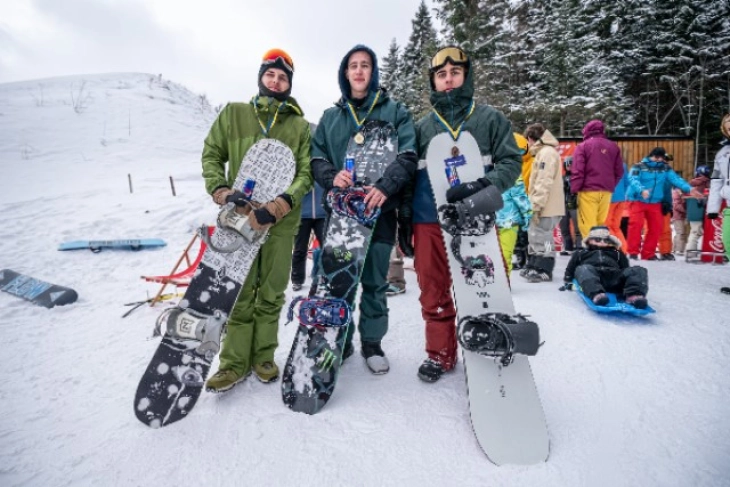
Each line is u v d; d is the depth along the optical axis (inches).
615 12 675.4
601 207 176.6
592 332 100.7
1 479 54.2
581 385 76.1
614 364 83.9
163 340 70.7
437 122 82.9
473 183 72.7
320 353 73.5
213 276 75.5
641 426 63.3
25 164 466.9
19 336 106.6
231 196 73.7
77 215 265.7
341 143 84.9
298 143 85.0
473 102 82.3
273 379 80.1
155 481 53.6
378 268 83.1
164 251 211.5
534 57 724.0
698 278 155.1
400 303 133.3
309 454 58.2
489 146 80.0
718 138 693.9
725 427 61.9
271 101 82.6
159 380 68.3
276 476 54.0
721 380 75.9
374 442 60.8
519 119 625.9
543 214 153.9
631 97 710.5
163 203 299.4
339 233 79.9
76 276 168.2
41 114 626.8
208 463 56.8
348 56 83.6
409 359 90.4
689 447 57.8
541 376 79.9
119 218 261.0
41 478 54.4
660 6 671.1
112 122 647.8
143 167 505.0
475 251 75.3
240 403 72.2
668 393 72.4
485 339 62.1
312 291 79.0
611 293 119.7
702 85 650.2
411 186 83.8
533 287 146.1
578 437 61.2
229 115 83.7
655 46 680.4
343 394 75.1
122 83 876.0
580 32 684.7
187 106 852.0
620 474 53.1
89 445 61.3
